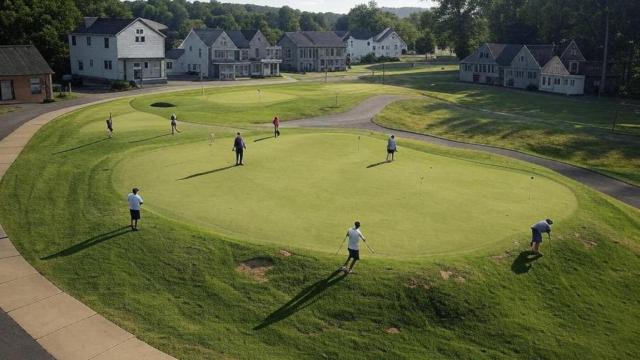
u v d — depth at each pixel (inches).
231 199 1186.6
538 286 913.5
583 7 4202.8
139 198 1015.6
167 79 4389.8
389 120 2664.9
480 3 5639.8
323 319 802.2
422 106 3046.3
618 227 1166.3
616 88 4128.9
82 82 3693.4
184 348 739.4
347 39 7268.7
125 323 786.2
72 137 1859.0
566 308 884.0
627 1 3905.0
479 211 1159.6
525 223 1095.0
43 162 1536.7
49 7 3767.2
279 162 1530.5
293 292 849.5
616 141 2325.3
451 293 852.6
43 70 2795.3
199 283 872.9
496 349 780.0
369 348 758.5
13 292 857.5
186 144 1768.0
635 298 940.6
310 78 4872.0
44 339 745.0
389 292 844.0
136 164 1483.8
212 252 936.3
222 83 4151.1
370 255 922.1
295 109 2768.2
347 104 2970.0
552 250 1006.4
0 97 2696.9
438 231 1037.2
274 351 743.7
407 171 1480.1
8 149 1715.1
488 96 3818.9
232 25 7514.8
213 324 789.9
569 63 4215.1
